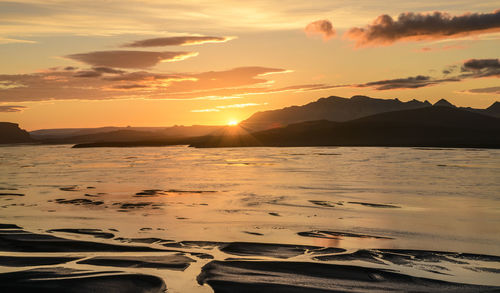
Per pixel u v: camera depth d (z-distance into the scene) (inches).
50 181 1839.3
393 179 1755.7
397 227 832.3
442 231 796.0
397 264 594.9
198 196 1298.0
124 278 538.3
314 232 792.3
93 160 3700.8
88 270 570.3
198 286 510.9
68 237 756.6
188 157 3976.4
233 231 803.4
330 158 3435.0
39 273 558.6
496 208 1047.0
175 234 778.8
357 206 1085.1
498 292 492.7
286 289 500.4
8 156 4926.2
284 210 1032.8
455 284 517.7
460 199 1199.6
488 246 689.0
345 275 547.8
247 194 1331.2
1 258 625.9
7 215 986.1
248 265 586.9
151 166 2765.7
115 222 895.7
